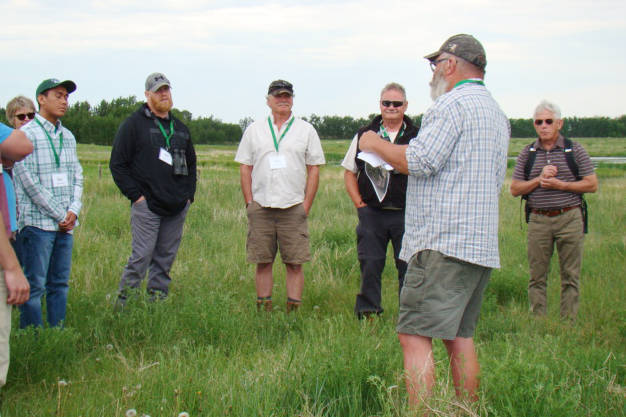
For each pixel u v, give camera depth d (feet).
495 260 10.38
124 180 17.74
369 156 10.96
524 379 10.30
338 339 13.43
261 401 10.50
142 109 18.28
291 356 12.19
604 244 30.30
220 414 10.32
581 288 21.88
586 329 17.04
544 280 19.25
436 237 10.19
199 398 11.02
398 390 10.63
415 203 10.59
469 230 10.07
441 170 10.23
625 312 17.69
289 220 19.11
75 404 10.98
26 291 10.19
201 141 457.68
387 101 18.07
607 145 454.40
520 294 21.39
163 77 18.16
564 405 9.73
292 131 19.34
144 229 18.01
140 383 11.75
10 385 12.05
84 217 32.19
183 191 18.63
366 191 18.26
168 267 19.07
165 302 16.69
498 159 10.38
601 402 11.01
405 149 10.32
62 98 15.39
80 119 333.62
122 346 14.57
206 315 15.39
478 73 10.69
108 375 12.73
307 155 19.61
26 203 14.51
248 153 19.60
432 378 10.30
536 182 18.61
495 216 10.37
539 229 18.90
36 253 14.62
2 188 10.39
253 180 19.39
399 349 13.33
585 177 18.31
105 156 170.91
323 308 19.44
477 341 15.79
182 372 12.41
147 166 17.93
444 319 10.19
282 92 19.02
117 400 10.80
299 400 10.65
